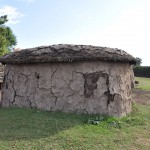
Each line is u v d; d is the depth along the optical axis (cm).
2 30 2958
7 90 902
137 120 785
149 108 1064
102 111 774
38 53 809
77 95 773
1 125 659
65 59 762
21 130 623
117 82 812
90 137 603
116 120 747
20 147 532
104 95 780
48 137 585
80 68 775
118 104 805
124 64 856
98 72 780
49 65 801
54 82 793
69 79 780
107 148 557
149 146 592
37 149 527
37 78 820
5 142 554
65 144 556
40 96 809
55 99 789
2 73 1345
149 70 3725
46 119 699
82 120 711
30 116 728
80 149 539
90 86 772
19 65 862
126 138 628
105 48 806
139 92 1719
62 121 686
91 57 761
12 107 857
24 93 843
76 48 785
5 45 2903
